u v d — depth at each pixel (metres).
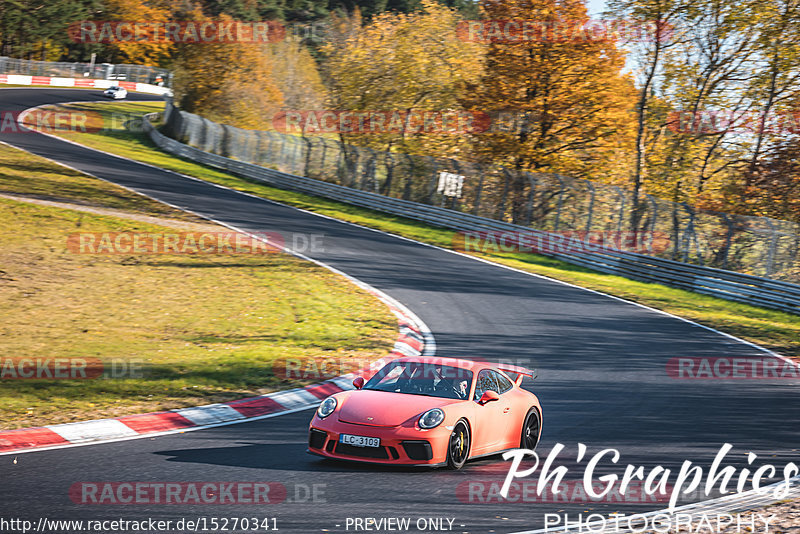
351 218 144.75
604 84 168.50
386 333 68.25
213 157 187.75
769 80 167.88
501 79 174.12
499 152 175.88
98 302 71.56
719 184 181.25
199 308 72.88
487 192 152.88
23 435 35.03
